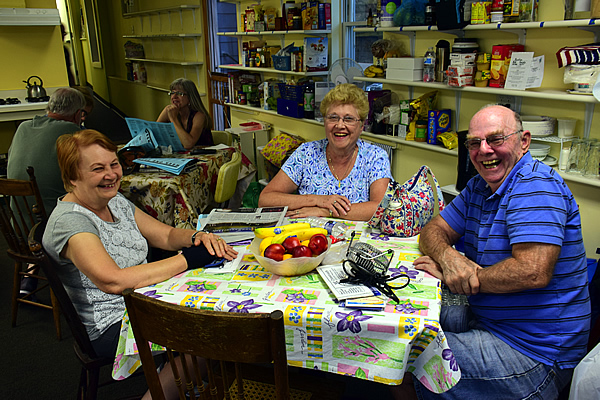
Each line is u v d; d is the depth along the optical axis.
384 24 3.02
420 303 1.20
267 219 1.80
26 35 5.37
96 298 1.53
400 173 3.30
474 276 1.31
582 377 1.22
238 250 1.57
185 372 1.03
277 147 3.97
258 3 4.53
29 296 2.62
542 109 2.34
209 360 0.98
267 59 4.45
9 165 2.71
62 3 11.05
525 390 1.32
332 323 1.14
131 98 8.52
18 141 2.70
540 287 1.25
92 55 10.16
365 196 2.19
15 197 2.48
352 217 1.96
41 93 5.21
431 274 1.39
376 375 1.15
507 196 1.36
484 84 2.44
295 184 2.28
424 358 1.17
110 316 1.55
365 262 1.31
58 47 5.61
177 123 3.48
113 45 9.12
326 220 1.82
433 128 2.81
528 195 1.29
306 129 4.10
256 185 3.77
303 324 1.16
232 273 1.40
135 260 1.66
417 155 3.12
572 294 1.32
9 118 4.82
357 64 3.38
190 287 1.32
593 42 2.04
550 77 2.27
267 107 4.46
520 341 1.35
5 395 1.96
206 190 3.00
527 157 1.38
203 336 0.93
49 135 2.64
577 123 2.20
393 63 2.97
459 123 2.80
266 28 4.33
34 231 1.58
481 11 2.34
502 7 2.28
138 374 1.56
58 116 2.86
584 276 1.35
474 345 1.34
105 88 9.75
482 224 1.45
